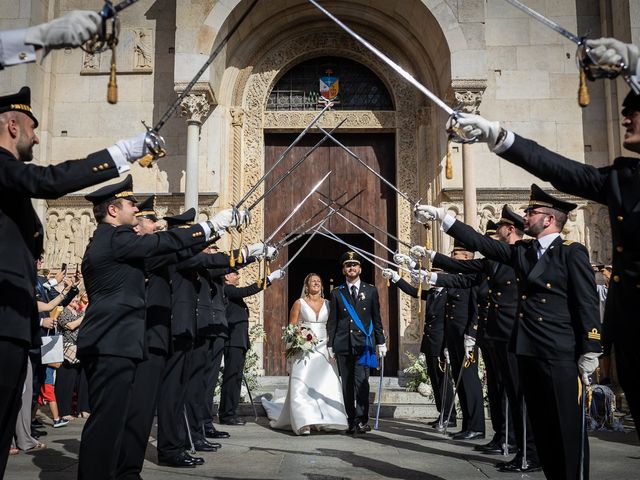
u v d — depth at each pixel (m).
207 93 11.03
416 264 7.20
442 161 11.62
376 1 11.85
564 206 4.40
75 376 9.30
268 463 5.47
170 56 12.19
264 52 12.44
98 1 12.28
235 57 12.19
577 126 11.84
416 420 9.05
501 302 5.66
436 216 4.63
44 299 7.67
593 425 8.30
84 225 11.64
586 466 3.89
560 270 4.17
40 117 11.74
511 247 4.49
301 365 7.76
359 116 12.36
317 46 12.51
